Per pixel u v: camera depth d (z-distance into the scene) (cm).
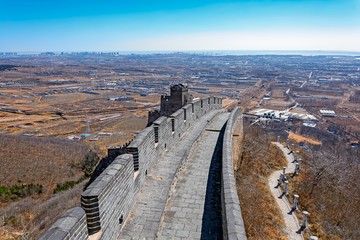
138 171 919
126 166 783
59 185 3119
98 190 593
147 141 1030
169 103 2622
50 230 466
